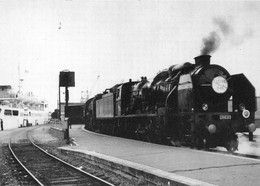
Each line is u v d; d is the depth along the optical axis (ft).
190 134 46.44
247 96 47.75
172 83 53.16
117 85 86.84
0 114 193.16
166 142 55.52
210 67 46.73
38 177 36.01
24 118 242.99
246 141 61.21
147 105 63.82
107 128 95.76
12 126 212.43
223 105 47.65
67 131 72.33
